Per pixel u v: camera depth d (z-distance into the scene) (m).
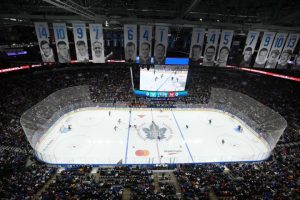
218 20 27.89
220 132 27.05
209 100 34.75
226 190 13.99
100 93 35.09
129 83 38.69
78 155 20.97
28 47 34.41
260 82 42.94
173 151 22.39
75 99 31.59
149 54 21.72
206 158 21.28
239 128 27.22
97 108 32.12
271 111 27.88
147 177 15.70
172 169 17.75
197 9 24.36
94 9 24.66
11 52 32.53
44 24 19.84
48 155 19.33
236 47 34.50
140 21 23.78
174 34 32.69
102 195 12.80
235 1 21.70
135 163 19.89
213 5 23.08
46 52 20.67
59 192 12.91
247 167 17.97
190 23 23.94
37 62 35.50
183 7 21.41
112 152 21.69
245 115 29.58
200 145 23.86
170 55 30.84
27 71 36.72
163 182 15.41
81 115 30.02
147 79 33.44
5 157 17.97
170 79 33.47
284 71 38.00
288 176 16.27
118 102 32.88
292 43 21.94
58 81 37.69
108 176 15.91
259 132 26.02
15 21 28.27
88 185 14.12
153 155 21.48
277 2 21.28
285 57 22.44
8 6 24.06
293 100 36.28
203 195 13.31
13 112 26.83
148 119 29.75
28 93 32.34
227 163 20.53
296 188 14.70
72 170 16.64
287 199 12.99
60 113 28.58
